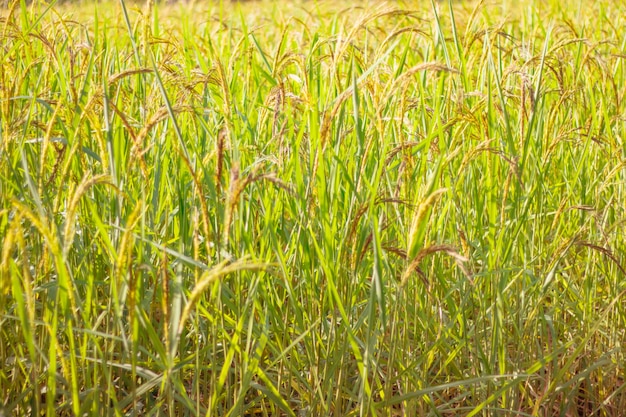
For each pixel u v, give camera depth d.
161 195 2.49
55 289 2.16
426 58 3.07
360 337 2.74
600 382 2.82
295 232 2.47
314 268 2.44
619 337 2.95
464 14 5.98
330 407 2.52
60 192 2.07
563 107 3.41
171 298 2.34
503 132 2.99
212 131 2.79
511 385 2.29
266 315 2.24
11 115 2.54
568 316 3.22
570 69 3.68
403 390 2.50
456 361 2.78
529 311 2.82
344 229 2.34
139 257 1.98
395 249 2.12
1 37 2.75
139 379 2.56
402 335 2.62
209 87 3.00
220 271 1.63
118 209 2.16
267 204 2.35
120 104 2.68
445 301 2.65
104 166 2.14
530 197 2.51
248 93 3.14
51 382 1.84
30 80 2.97
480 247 2.54
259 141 2.73
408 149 2.33
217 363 2.65
